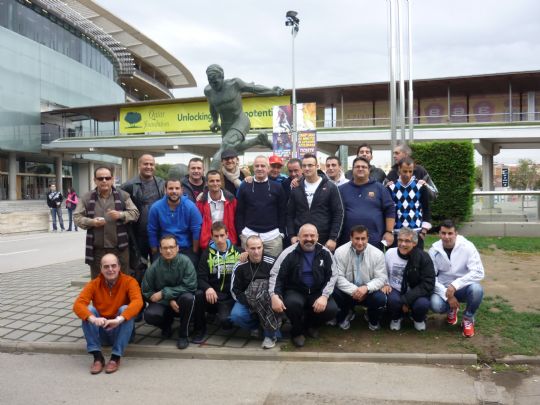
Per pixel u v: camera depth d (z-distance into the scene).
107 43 47.84
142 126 36.88
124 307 4.30
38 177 42.22
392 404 3.31
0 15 35.66
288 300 4.39
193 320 4.62
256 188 5.17
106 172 4.79
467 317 4.57
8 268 9.34
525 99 29.36
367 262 4.73
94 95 46.59
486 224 11.70
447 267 4.89
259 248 4.55
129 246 5.21
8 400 3.44
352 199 5.13
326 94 30.89
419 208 5.45
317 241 4.80
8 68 36.19
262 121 32.25
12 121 36.62
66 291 6.92
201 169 5.56
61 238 15.70
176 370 4.03
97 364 4.00
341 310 4.89
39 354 4.49
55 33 41.31
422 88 28.75
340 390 3.55
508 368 3.89
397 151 5.75
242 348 4.44
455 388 3.55
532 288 6.26
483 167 32.19
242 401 3.39
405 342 4.45
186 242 5.05
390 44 13.98
